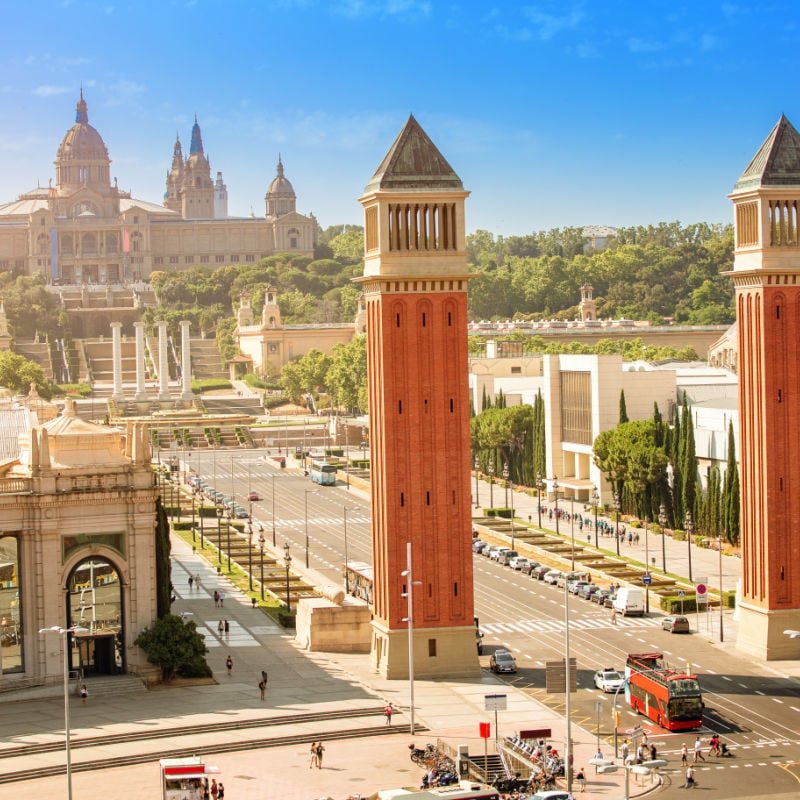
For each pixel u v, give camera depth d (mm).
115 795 149500
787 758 160875
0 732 170250
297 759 161750
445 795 138750
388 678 196125
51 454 194875
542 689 191000
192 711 178500
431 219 197750
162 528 198125
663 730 172375
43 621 189750
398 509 197000
